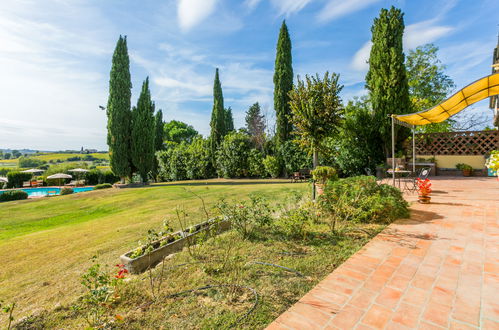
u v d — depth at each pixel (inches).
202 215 268.4
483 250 126.7
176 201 391.9
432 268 109.9
